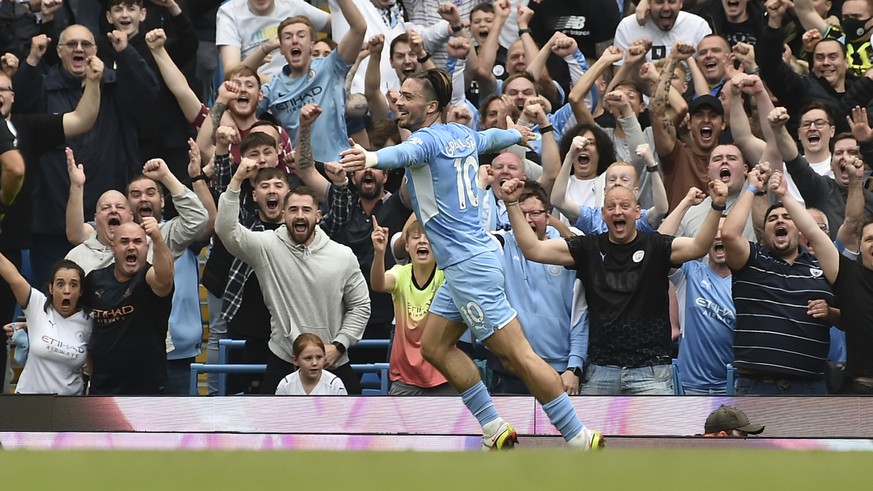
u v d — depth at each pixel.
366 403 24.33
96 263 28.61
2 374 28.45
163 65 33.47
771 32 33.72
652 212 28.55
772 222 25.89
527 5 38.47
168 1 34.75
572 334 26.27
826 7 38.06
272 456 12.56
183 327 29.02
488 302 20.48
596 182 30.16
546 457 12.54
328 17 37.81
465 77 36.22
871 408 22.91
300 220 27.44
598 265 25.55
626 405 23.73
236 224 27.16
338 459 12.27
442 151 20.61
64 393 26.81
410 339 26.72
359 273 27.91
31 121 30.16
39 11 36.56
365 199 30.05
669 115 32.31
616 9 38.00
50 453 12.73
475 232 20.81
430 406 24.17
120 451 13.01
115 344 26.58
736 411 22.61
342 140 33.41
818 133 31.66
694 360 26.92
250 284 28.30
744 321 25.84
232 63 36.50
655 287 25.36
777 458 12.45
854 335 25.20
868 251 25.17
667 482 10.82
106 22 36.69
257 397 24.53
